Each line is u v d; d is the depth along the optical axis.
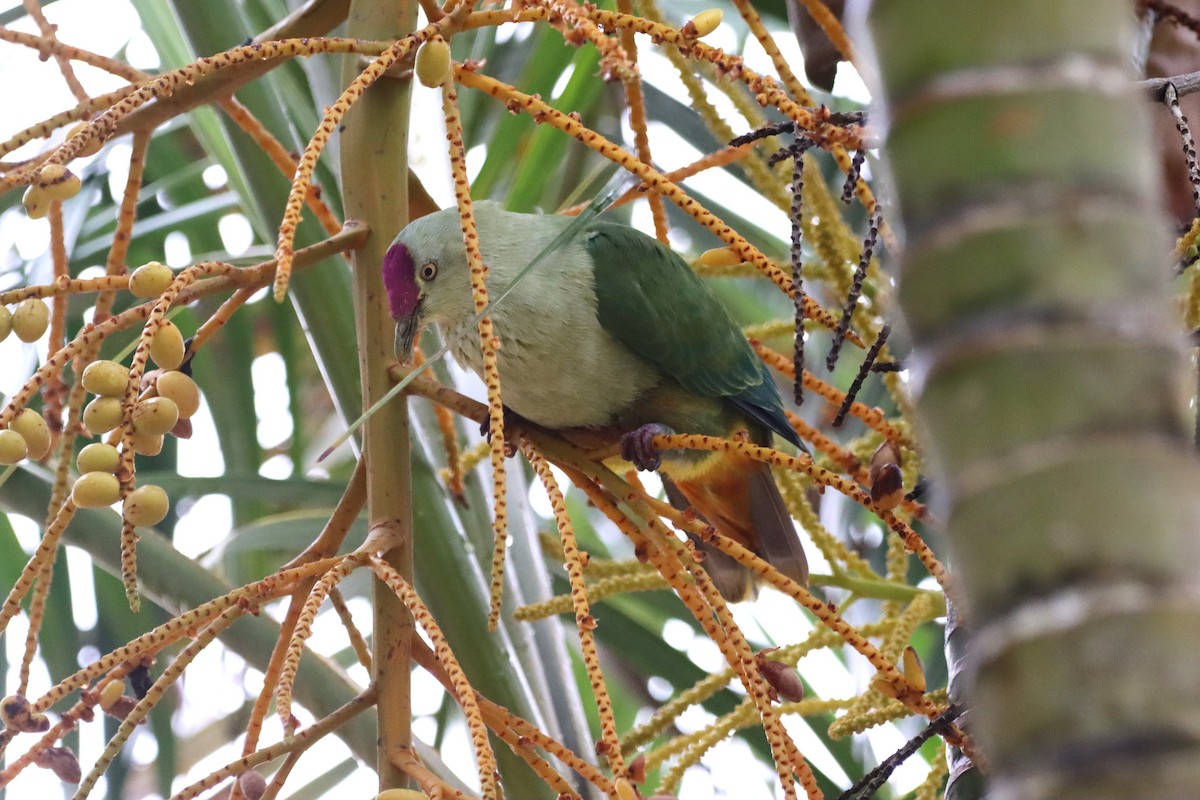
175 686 7.40
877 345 3.75
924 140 1.88
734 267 6.00
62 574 6.99
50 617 6.94
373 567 4.02
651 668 6.99
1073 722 1.71
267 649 5.34
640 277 6.70
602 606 7.04
